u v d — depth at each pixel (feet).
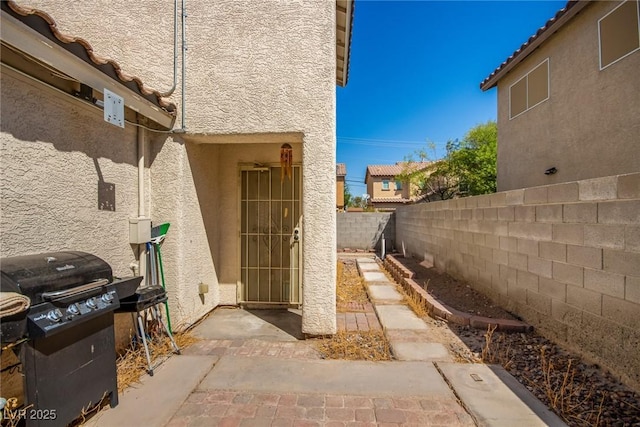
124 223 13.28
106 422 9.02
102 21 14.01
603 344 11.22
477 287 21.61
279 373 11.75
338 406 9.80
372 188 131.54
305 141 14.78
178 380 11.22
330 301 14.82
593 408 9.41
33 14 8.07
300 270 19.92
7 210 8.63
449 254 27.30
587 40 27.14
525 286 16.03
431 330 16.14
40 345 7.58
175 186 15.17
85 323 8.83
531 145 34.83
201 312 17.48
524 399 10.02
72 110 10.70
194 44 15.21
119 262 12.94
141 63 14.83
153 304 12.23
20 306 6.87
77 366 8.53
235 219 19.92
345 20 18.54
